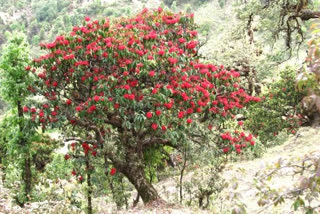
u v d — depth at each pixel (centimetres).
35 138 1391
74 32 1114
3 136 1688
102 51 1050
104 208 1302
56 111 1105
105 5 16562
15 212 807
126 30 1159
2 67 1288
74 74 1060
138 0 16375
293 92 2070
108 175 1220
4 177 1349
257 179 388
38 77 1146
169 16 1262
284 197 387
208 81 1152
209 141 1176
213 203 1203
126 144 1170
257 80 2691
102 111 1047
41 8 17988
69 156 1238
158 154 1336
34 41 14150
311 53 327
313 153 367
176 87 1062
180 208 1112
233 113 1182
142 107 1059
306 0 2038
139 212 1086
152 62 1039
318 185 350
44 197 1221
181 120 1087
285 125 2112
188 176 1681
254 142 1214
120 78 1055
